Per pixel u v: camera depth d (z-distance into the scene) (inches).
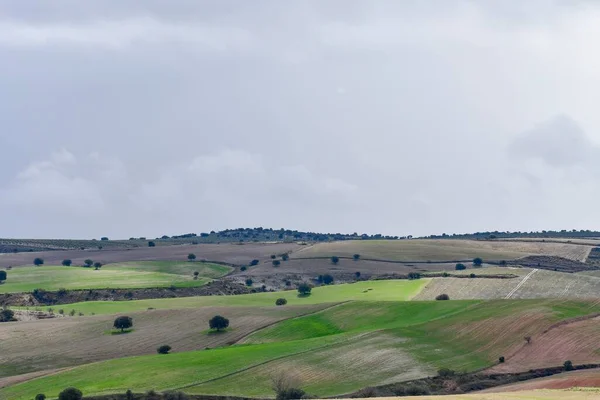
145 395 4643.2
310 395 4480.8
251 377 4970.5
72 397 4557.1
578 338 5570.9
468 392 4628.4
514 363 5241.1
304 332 6530.5
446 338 5915.4
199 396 4603.8
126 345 6304.1
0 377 5418.3
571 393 3644.2
